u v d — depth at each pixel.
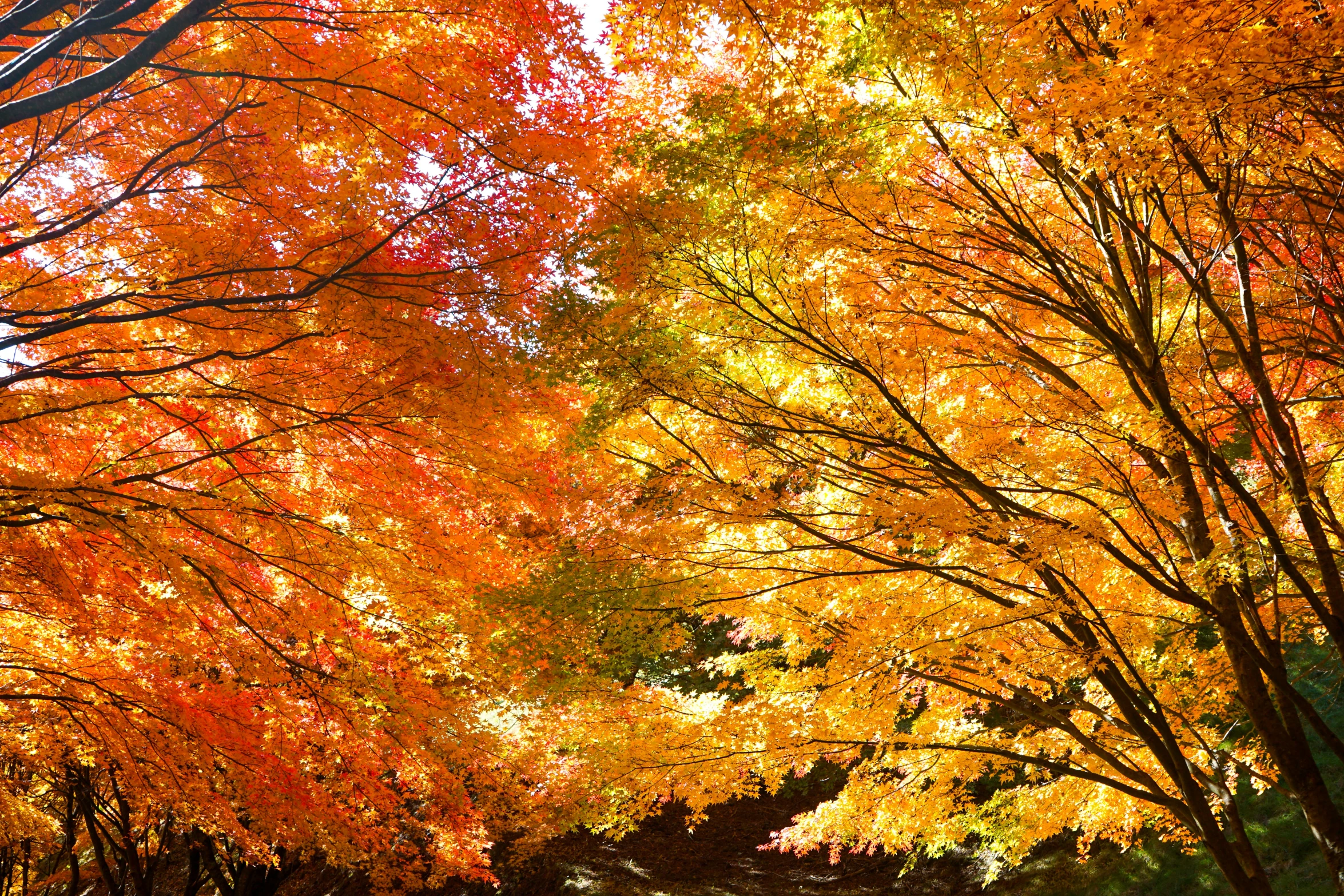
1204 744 5.97
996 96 4.23
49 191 6.35
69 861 19.47
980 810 7.16
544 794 8.07
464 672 7.68
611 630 5.58
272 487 7.25
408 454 6.93
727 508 5.51
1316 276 4.93
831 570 6.16
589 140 5.76
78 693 6.70
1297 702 4.77
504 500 7.26
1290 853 9.62
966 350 5.53
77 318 5.24
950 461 5.00
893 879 13.61
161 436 6.62
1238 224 4.68
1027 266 5.84
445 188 5.88
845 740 6.22
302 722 7.51
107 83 4.16
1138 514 5.66
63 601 6.11
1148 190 4.48
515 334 6.06
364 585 7.14
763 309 5.23
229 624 6.81
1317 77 3.46
